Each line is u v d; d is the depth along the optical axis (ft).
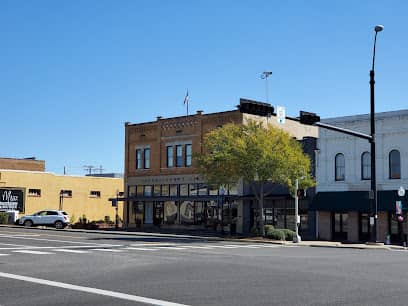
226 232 149.59
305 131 175.52
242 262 63.82
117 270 54.60
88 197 230.48
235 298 37.50
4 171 205.67
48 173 218.59
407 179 126.00
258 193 149.69
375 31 108.58
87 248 85.46
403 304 35.63
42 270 54.34
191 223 166.09
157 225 175.52
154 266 58.49
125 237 123.65
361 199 130.11
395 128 128.88
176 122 172.55
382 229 127.34
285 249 93.76
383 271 55.62
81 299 37.09
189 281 46.11
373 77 108.78
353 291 41.01
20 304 35.14
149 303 35.55
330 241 130.72
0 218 187.83
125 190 185.98
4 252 76.33
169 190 173.27
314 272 53.62
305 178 123.34
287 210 145.79
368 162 132.77
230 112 157.69
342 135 137.08
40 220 176.35
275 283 45.09
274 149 120.88
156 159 177.58
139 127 183.73
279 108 91.35
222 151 123.13
